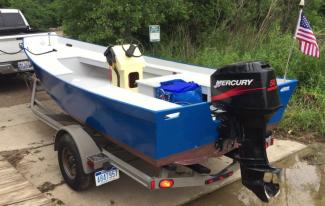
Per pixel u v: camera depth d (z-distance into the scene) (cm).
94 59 505
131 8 755
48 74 446
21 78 823
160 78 400
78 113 416
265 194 312
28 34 686
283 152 491
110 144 398
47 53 543
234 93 300
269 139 390
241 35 832
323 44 719
